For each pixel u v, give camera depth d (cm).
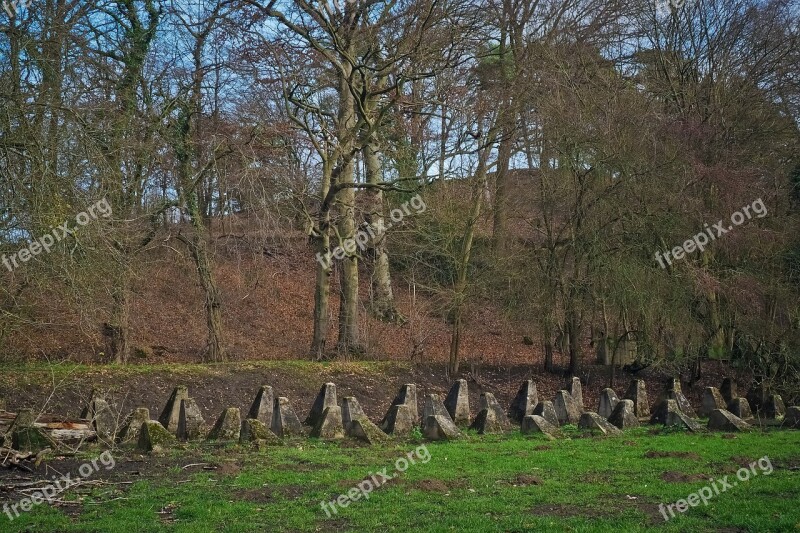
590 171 2373
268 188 2206
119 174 1725
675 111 2577
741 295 2306
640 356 2572
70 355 2089
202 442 1401
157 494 991
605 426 1688
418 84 2506
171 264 2605
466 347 2948
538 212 2561
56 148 1464
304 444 1428
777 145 2569
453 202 2509
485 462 1245
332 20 2252
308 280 3538
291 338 2927
